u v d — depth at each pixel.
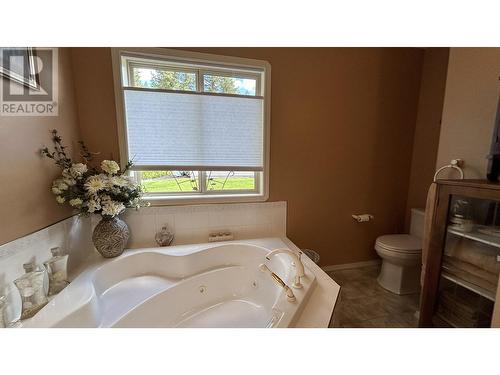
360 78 2.19
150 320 1.38
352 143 2.27
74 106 1.57
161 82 1.79
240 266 1.84
